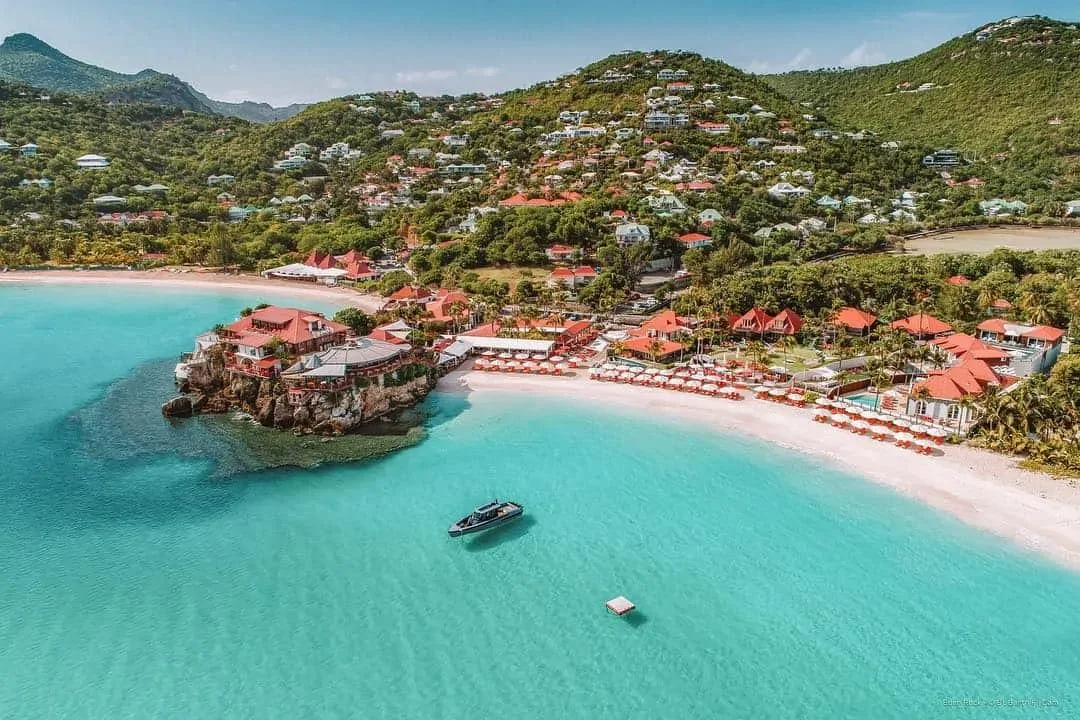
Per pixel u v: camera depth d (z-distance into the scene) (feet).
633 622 162.30
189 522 203.72
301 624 160.35
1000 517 204.44
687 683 144.15
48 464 239.91
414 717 134.51
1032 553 187.42
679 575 179.93
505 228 540.93
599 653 152.46
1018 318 363.97
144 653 150.92
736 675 146.41
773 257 501.15
